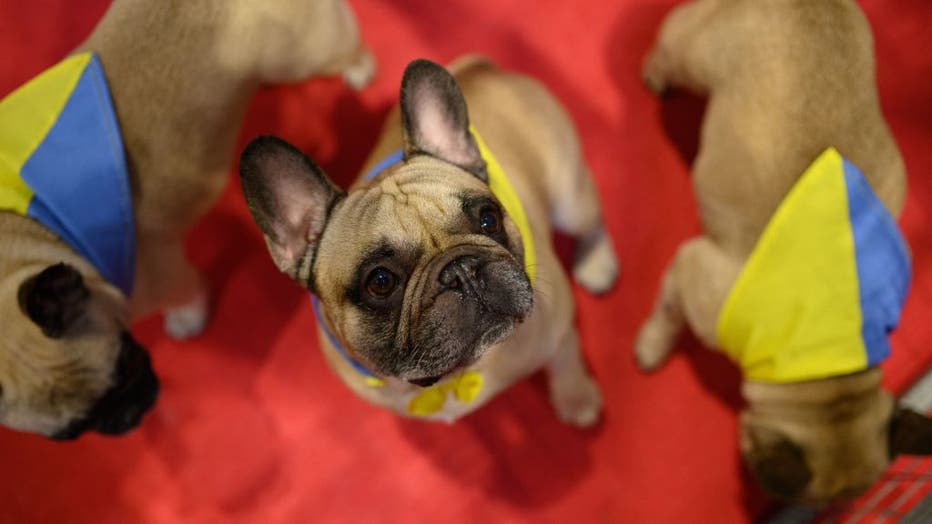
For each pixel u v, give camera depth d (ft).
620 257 2.90
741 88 2.40
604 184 2.94
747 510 2.69
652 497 2.73
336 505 2.77
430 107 2.02
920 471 2.54
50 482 2.79
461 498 2.75
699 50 2.53
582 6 3.04
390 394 2.17
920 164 2.88
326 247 1.94
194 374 2.86
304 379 2.84
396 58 3.03
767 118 2.33
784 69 2.34
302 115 3.00
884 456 2.27
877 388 2.30
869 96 2.36
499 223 1.98
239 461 2.80
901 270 2.27
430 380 1.98
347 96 3.01
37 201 2.22
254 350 2.87
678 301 2.53
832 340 2.21
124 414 2.30
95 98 2.28
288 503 2.77
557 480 2.75
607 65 3.01
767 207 2.30
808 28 2.35
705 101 2.95
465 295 1.84
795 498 2.25
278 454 2.80
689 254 2.49
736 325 2.30
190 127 2.40
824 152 2.24
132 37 2.36
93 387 2.18
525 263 2.05
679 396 2.79
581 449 2.76
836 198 2.20
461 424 2.79
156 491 2.79
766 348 2.27
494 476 2.76
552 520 2.73
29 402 2.13
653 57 2.85
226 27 2.39
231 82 2.45
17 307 2.10
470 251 1.85
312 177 1.96
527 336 2.12
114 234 2.28
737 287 2.27
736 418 2.75
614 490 2.73
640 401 2.79
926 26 2.95
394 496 2.76
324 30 2.57
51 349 2.11
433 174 1.96
